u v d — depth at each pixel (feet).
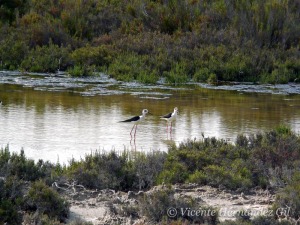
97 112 109.60
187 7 190.08
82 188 63.16
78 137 90.48
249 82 154.81
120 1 202.59
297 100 130.41
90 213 56.29
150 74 148.56
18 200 54.54
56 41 176.14
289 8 192.54
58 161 73.92
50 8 195.83
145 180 66.08
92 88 135.95
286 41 180.55
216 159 71.77
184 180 66.54
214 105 120.98
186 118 107.14
